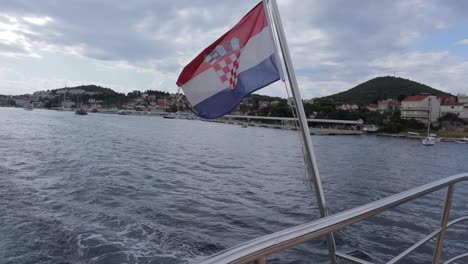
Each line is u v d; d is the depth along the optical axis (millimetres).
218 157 40281
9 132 57375
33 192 16984
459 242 12383
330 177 29203
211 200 18094
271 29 4688
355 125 137500
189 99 5074
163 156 37906
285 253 10875
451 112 131750
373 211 2271
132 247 10641
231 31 4918
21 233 11125
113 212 14164
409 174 34656
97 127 87938
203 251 11125
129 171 25625
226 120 173250
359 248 12016
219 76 4957
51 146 40219
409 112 135875
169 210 15320
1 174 21531
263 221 14867
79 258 9664
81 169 25016
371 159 48312
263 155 45562
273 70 4699
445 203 3387
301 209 17219
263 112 163750
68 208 14352
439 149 77625
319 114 143875
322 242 11695
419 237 13398
